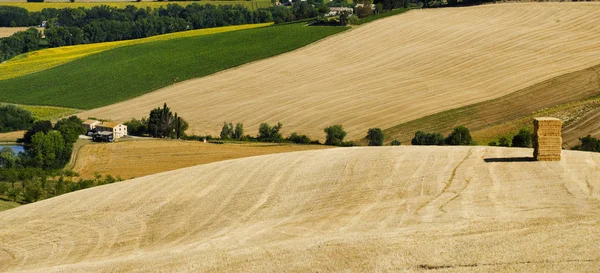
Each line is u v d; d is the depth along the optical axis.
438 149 44.47
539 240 26.61
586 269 23.64
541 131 38.81
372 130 99.25
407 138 99.50
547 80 116.81
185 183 45.12
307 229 32.75
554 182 35.03
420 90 122.44
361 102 119.50
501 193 34.06
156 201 42.50
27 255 37.41
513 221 29.42
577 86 111.50
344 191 38.09
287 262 26.64
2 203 70.38
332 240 28.98
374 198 36.19
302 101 124.06
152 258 30.08
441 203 33.62
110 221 40.69
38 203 47.66
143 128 113.25
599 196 32.41
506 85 118.25
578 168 37.16
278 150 94.69
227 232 35.00
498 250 25.84
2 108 124.69
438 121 105.00
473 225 29.36
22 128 124.06
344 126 108.44
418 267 24.92
